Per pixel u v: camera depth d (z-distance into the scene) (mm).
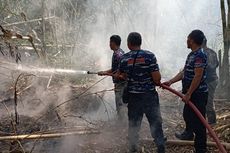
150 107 4539
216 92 7000
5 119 5656
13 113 5918
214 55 5371
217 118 5828
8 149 4734
